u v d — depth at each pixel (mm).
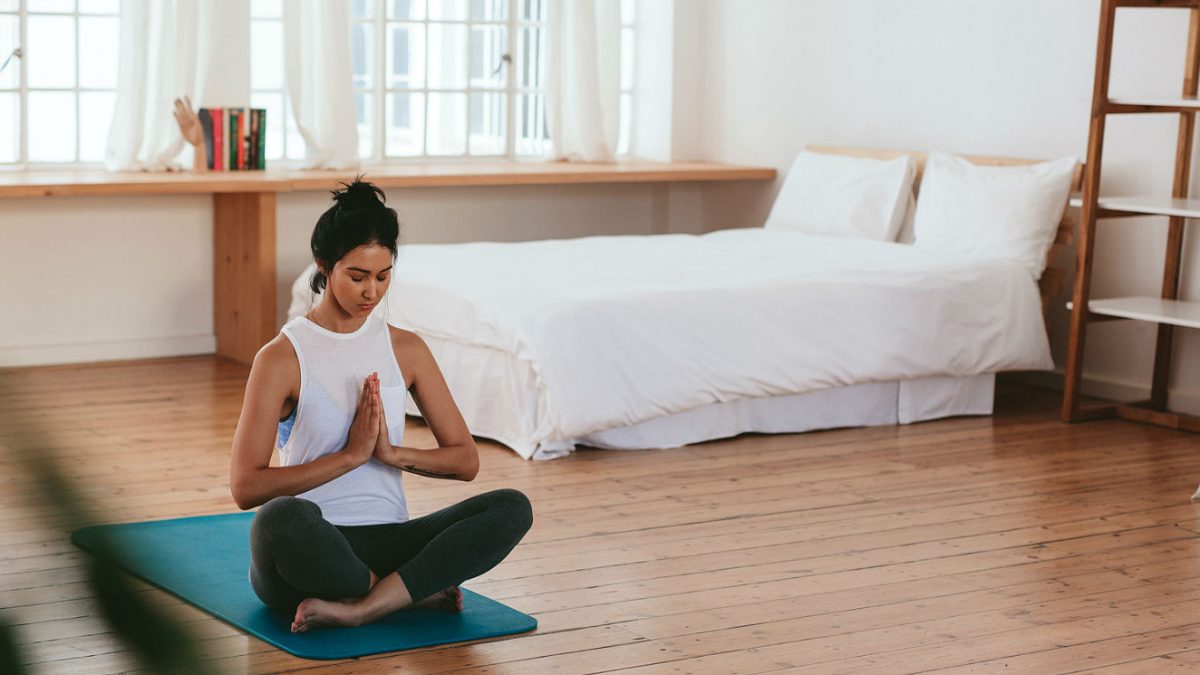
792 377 4273
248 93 5516
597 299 4008
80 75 5359
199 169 5348
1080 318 4570
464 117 6309
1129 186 4879
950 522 3379
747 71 6469
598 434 4020
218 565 2773
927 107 5602
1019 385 5316
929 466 3979
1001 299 4703
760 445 4207
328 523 2312
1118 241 4953
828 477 3814
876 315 4445
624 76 6793
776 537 3203
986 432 4477
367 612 2377
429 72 6184
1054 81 5090
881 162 5551
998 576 2947
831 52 6023
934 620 2645
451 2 6184
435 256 4777
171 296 5438
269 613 2479
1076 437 4422
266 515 2270
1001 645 2512
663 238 5422
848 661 2406
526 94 6461
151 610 393
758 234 5551
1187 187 4633
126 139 5230
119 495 3361
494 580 2811
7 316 5113
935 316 4551
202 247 5473
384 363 2396
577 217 6465
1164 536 3305
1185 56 4621
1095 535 3297
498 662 2336
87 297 5266
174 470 3652
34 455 396
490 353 4086
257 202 5125
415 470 2404
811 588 2824
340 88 5586
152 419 4301
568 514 3346
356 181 2342
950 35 5477
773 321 4262
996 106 5316
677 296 4129
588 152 6324
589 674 2299
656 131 6734
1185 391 4773
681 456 4023
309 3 5547
